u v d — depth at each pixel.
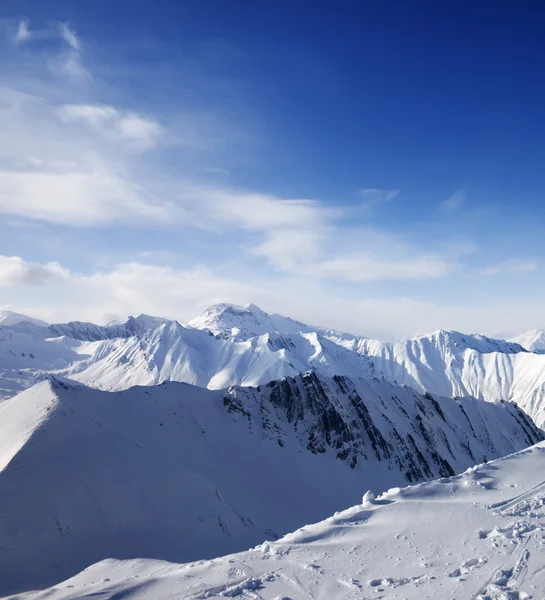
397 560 18.84
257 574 19.53
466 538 19.75
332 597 16.55
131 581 22.38
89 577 29.70
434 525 21.78
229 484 93.12
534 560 16.59
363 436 138.00
